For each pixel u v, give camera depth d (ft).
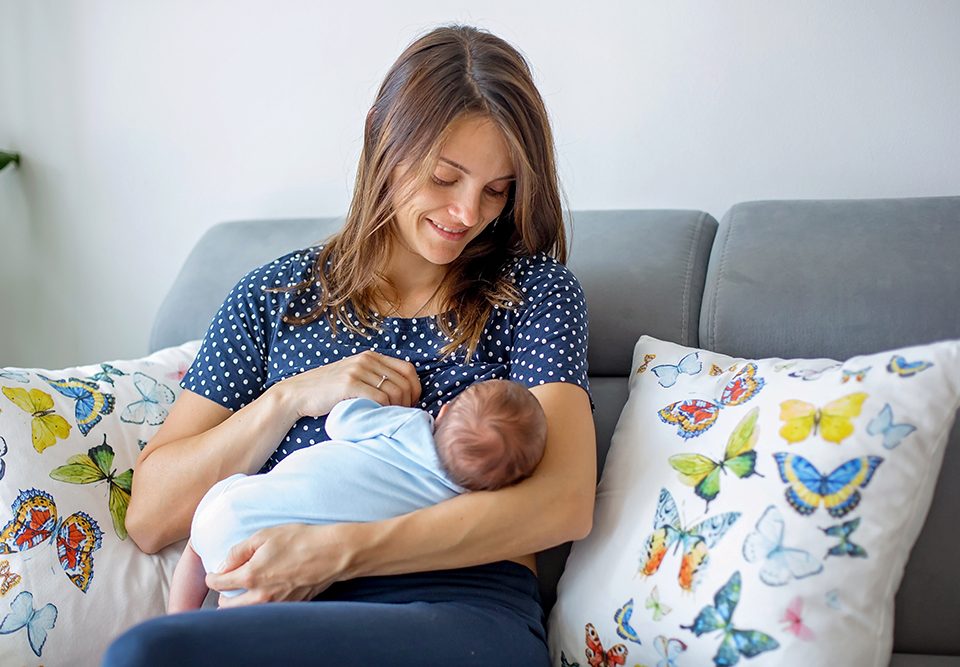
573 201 5.74
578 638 3.83
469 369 4.23
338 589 3.74
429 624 3.36
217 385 4.40
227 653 2.97
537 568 4.46
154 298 6.84
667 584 3.55
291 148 6.32
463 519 3.59
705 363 4.23
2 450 4.02
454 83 4.00
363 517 3.66
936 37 5.01
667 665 3.48
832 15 5.16
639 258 4.89
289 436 4.19
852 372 3.51
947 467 3.87
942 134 5.07
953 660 3.68
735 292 4.52
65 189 6.88
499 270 4.46
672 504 3.71
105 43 6.59
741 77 5.35
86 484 4.17
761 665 3.23
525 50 5.73
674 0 5.41
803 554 3.27
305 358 4.38
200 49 6.40
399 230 4.39
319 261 4.56
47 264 7.05
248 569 3.58
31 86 6.82
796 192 5.35
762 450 3.54
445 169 4.02
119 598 4.02
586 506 3.75
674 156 5.54
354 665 3.12
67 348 7.14
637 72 5.53
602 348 4.80
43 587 3.88
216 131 6.47
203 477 4.06
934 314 4.16
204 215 6.60
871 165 5.20
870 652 3.20
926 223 4.43
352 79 6.12
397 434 3.80
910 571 3.84
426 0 5.89
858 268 4.36
